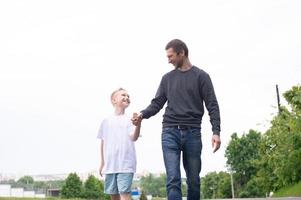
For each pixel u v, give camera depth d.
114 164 6.92
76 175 91.56
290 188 31.55
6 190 92.38
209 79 5.60
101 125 7.17
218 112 5.51
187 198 5.61
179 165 5.45
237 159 82.50
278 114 28.84
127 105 7.13
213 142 5.39
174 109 5.56
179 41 5.67
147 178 132.38
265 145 33.62
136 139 6.05
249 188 78.00
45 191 106.94
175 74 5.70
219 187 94.38
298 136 21.23
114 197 7.08
